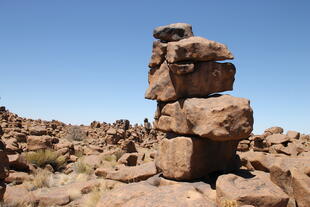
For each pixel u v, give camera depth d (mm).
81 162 14180
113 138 30719
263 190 5734
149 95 8344
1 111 47500
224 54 7320
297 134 21875
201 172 7359
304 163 7633
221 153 7758
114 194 6699
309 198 5660
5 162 7316
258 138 19281
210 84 7500
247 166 9508
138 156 16719
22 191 8883
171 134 8117
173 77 7773
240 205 5422
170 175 7434
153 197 5895
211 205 5488
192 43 7152
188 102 7074
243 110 6637
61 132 37750
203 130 6562
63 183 11453
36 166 13336
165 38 8164
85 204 8328
